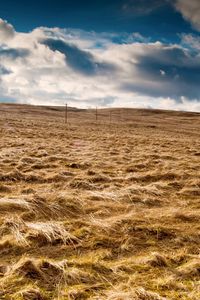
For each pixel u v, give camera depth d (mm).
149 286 5641
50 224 8008
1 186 11734
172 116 169000
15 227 7867
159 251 7105
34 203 9586
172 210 9859
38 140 30625
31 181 13289
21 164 16109
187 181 13859
